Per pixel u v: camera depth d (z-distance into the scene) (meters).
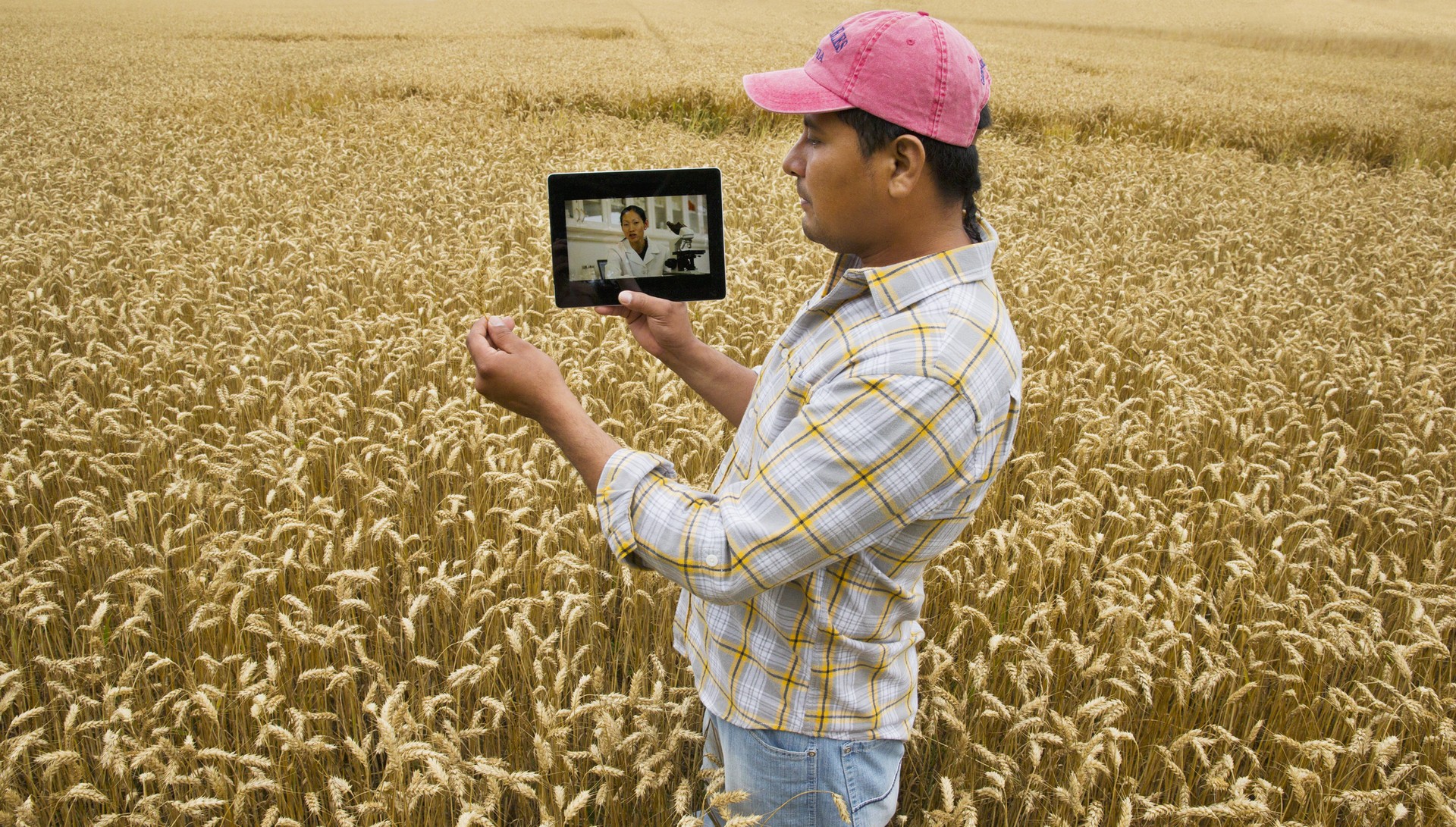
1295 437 4.54
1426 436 4.09
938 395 1.27
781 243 7.29
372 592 3.07
